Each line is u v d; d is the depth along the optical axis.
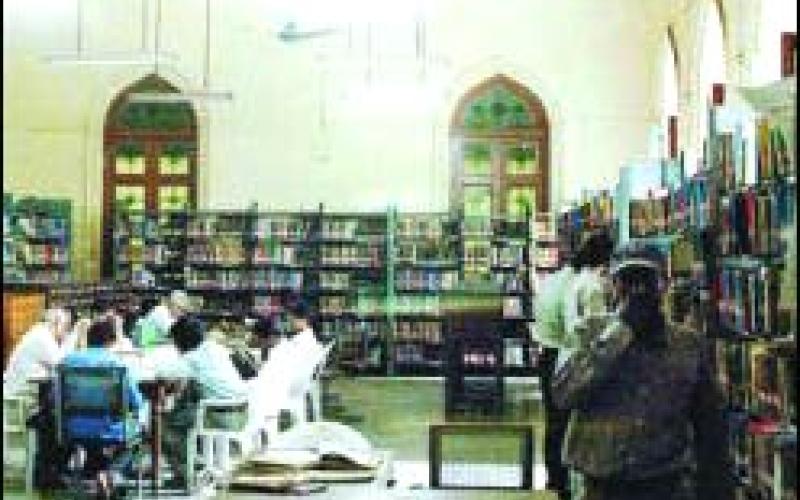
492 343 14.09
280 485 4.96
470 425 5.79
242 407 9.80
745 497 6.59
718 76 16.55
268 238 19.30
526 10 20.02
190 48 19.98
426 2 19.25
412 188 19.95
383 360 19.05
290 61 19.94
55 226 19.50
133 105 20.11
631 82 19.89
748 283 6.73
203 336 9.80
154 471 9.54
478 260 18.84
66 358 8.94
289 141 19.97
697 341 4.77
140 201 20.08
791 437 5.86
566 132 19.94
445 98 19.98
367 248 19.23
